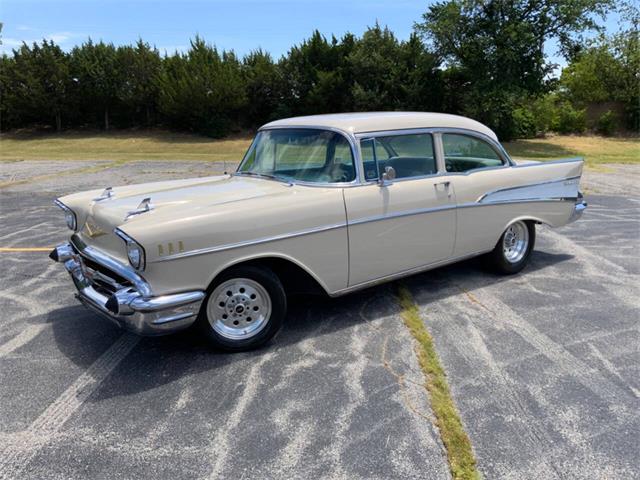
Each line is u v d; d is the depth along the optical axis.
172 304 3.27
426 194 4.44
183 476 2.52
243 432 2.86
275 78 35.12
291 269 4.02
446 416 2.96
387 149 4.27
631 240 7.02
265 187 4.09
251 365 3.61
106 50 36.72
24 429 2.92
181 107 34.28
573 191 5.76
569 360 3.61
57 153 27.20
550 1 25.30
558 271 5.63
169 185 4.55
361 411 3.03
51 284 5.44
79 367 3.63
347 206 3.98
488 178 4.94
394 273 4.41
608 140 31.20
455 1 26.52
